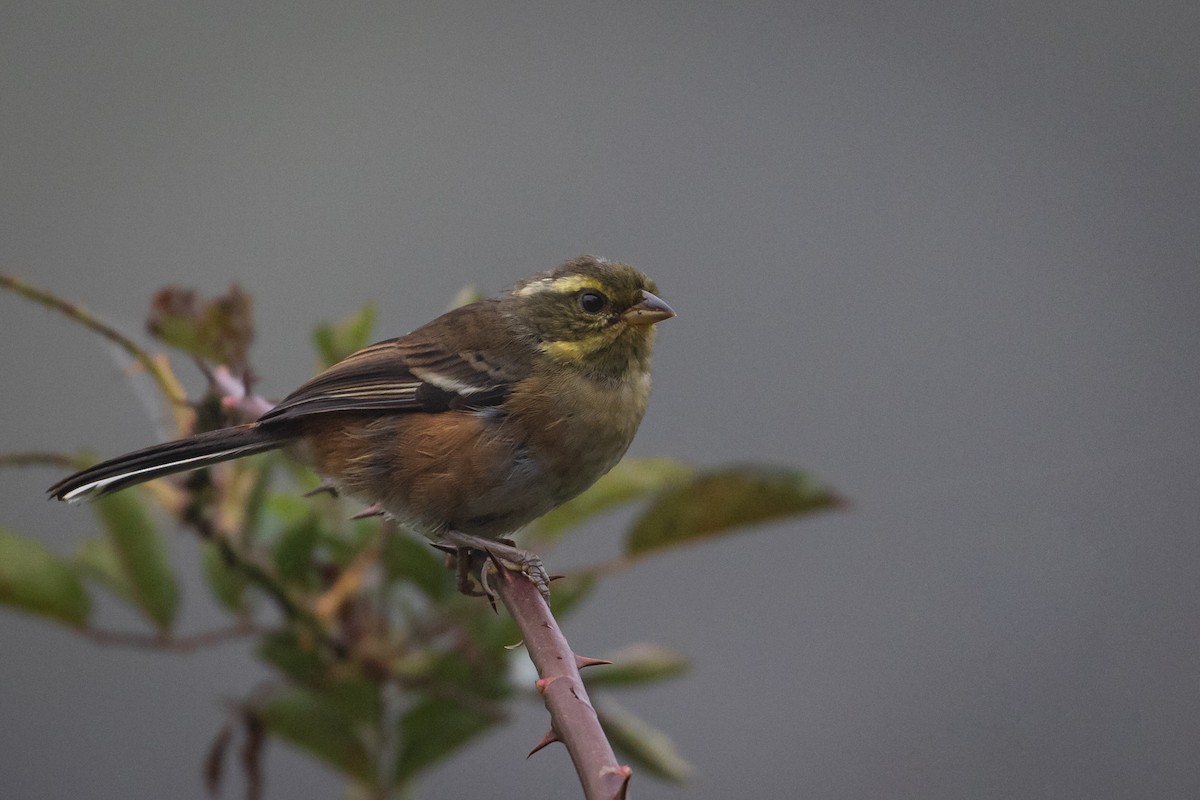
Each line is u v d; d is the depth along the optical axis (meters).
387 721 8.39
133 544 8.18
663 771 8.22
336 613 8.20
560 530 9.37
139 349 8.35
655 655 8.34
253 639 9.01
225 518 8.39
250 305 8.44
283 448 9.02
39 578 7.91
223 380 8.59
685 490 8.12
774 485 8.02
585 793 5.31
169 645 8.10
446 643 8.25
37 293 8.05
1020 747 11.80
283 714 8.29
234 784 9.66
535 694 8.26
